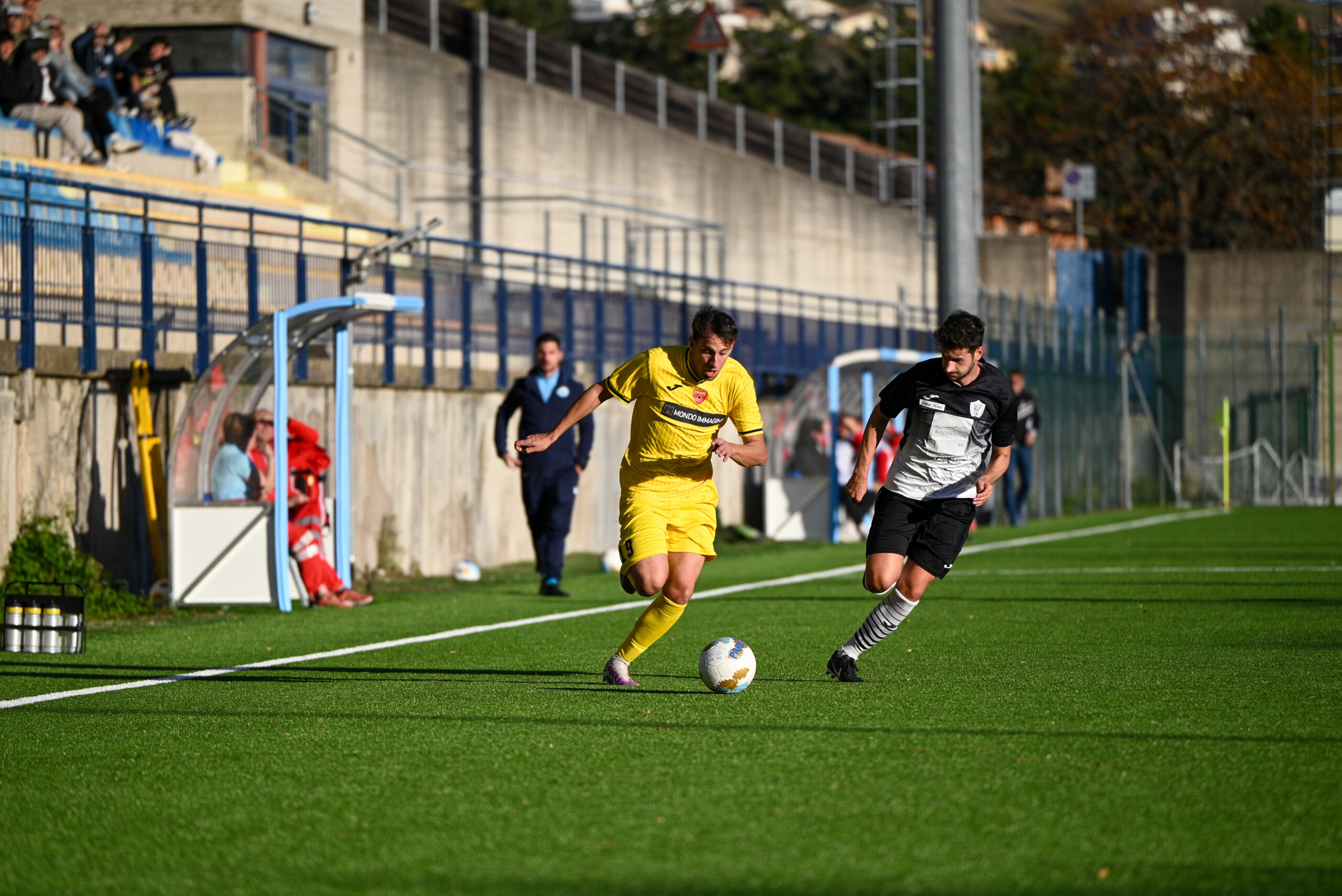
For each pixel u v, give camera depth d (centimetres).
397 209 7225
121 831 1296
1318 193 11644
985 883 1105
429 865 1173
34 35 4988
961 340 1928
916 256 11862
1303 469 8700
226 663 2414
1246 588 3559
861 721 1752
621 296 5747
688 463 1994
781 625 2870
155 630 2944
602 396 1995
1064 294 10850
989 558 4597
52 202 3388
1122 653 2416
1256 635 2644
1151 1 15925
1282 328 8556
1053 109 16312
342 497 3600
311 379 4022
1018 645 2525
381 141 8556
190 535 3350
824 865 1156
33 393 3278
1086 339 7888
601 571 4534
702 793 1393
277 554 3303
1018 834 1239
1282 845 1202
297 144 7338
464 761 1553
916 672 2195
